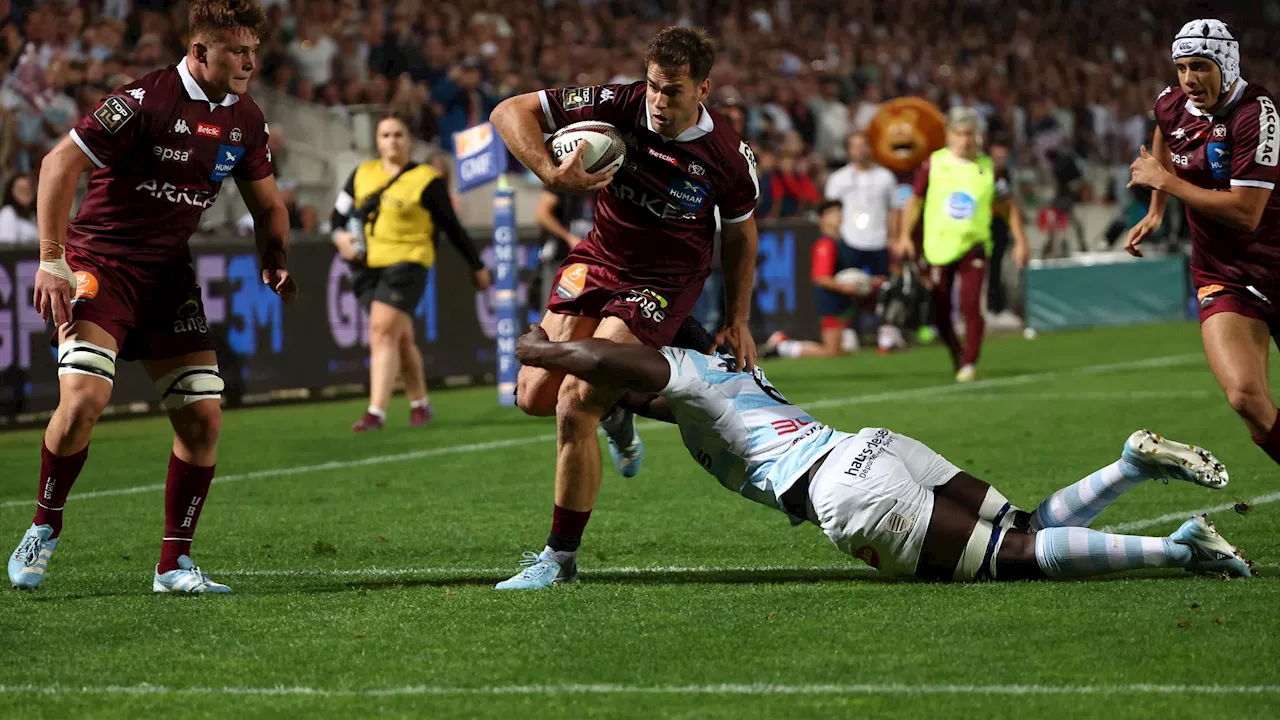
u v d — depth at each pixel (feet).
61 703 41.37
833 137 253.44
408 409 130.72
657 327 57.67
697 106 57.11
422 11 214.90
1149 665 43.01
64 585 58.54
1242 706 39.24
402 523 73.31
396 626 49.88
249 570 62.18
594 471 56.39
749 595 53.72
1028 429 104.47
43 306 53.16
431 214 110.93
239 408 134.00
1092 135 302.86
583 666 44.32
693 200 57.72
